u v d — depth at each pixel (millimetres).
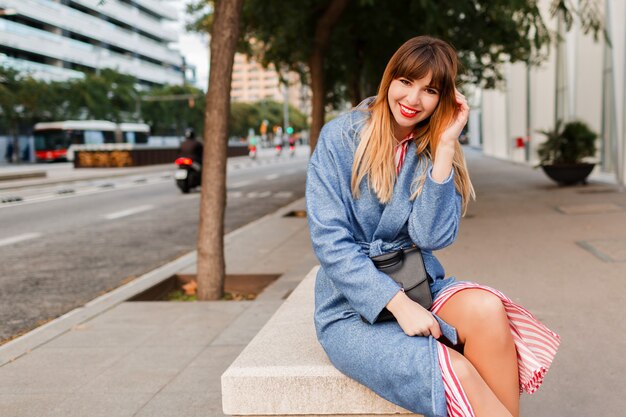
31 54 70688
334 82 18906
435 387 1698
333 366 2018
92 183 24188
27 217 12859
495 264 5949
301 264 6730
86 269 7363
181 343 4113
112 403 3131
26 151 53500
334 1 11281
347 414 1980
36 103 46125
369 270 1896
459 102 2002
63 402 3174
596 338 3652
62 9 75000
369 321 1897
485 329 1808
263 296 5391
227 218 11945
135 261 7785
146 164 37469
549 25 18438
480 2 11289
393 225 2035
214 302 5285
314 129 12211
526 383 1888
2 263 7898
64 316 4984
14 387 3424
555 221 8562
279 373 2006
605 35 8328
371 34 13008
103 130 46625
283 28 12469
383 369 1802
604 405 2779
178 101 71750
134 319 4785
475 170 21234
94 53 79562
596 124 14922
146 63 95625
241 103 93688
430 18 9219
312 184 2045
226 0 5230
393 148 2049
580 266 5645
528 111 23156
